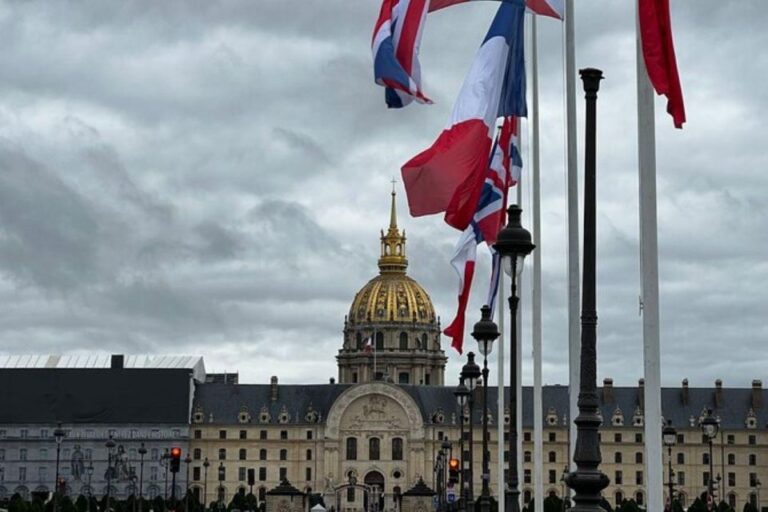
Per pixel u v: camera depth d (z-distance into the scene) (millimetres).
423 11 50312
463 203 52312
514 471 63594
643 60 39156
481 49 54906
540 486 66062
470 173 52250
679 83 38219
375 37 50469
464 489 120188
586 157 40062
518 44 56500
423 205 52000
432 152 52188
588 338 39219
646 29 38406
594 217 39875
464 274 69250
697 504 181750
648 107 39281
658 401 38625
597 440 38531
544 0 54844
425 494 180875
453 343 70375
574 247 54438
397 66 50062
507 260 60531
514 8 55500
